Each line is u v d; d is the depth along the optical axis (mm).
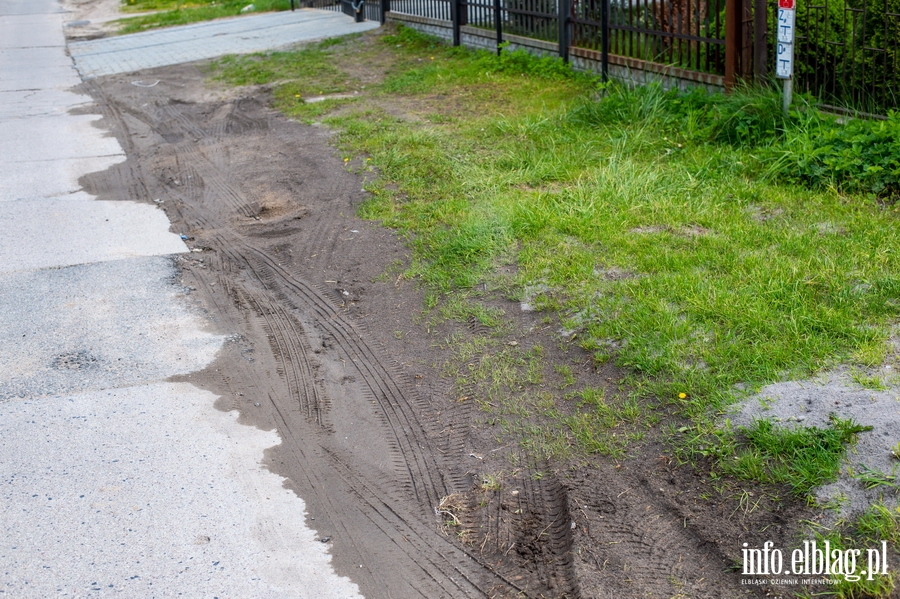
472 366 5176
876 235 5879
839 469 3760
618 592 3479
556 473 4199
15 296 6500
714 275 5586
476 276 6164
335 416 4941
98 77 15406
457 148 9086
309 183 8711
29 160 10281
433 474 4387
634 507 3898
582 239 6410
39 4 28438
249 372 5426
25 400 5094
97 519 4066
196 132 11211
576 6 11703
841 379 4332
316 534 3992
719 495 3848
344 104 11719
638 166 7855
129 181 9383
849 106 8266
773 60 9039
